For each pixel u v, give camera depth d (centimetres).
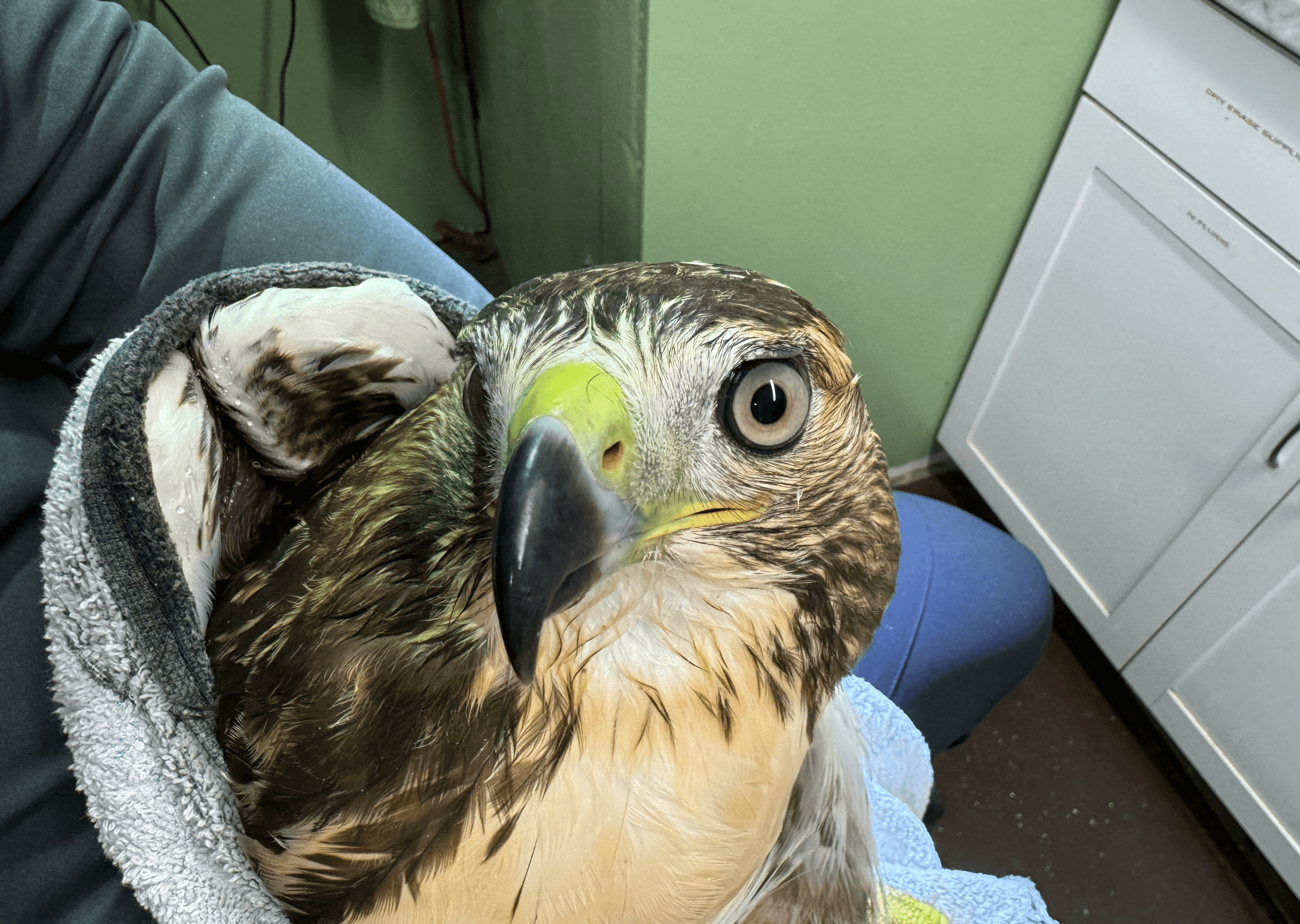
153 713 11
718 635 13
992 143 32
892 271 36
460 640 12
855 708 22
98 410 11
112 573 11
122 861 11
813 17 26
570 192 35
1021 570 27
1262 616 30
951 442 44
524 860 12
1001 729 39
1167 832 37
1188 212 28
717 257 32
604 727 12
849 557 14
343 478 14
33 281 15
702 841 13
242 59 39
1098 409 35
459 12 40
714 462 12
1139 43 28
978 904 21
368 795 12
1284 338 27
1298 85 24
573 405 11
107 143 15
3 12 15
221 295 13
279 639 13
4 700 12
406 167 46
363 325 13
